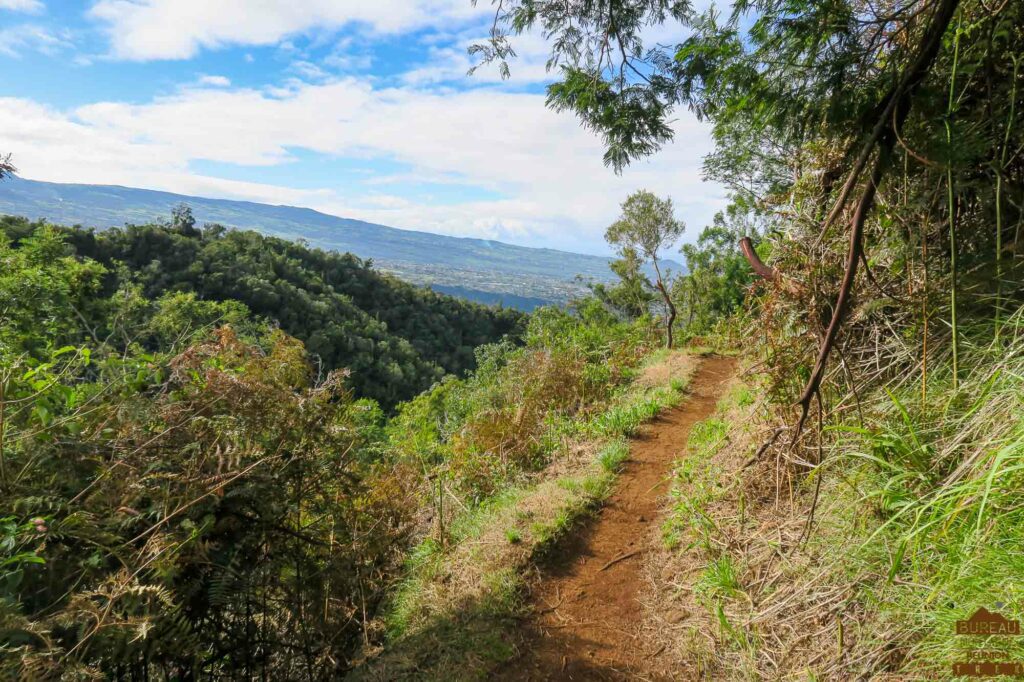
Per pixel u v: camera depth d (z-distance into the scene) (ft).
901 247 9.90
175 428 9.23
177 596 8.40
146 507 8.87
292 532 10.12
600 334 43.01
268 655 9.61
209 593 8.57
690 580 10.92
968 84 8.64
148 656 7.67
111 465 8.51
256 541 9.65
